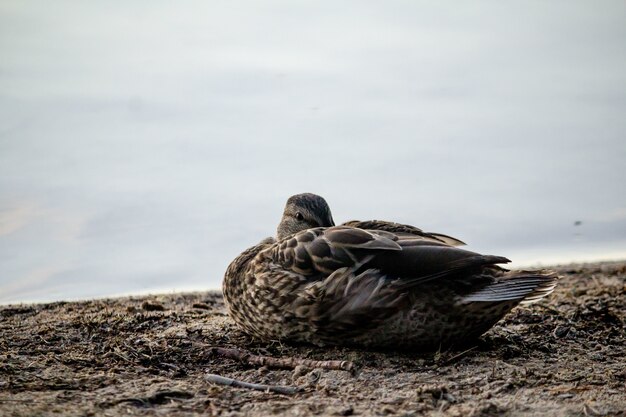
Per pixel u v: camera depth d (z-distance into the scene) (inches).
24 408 312.7
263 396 334.6
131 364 369.4
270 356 387.5
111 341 398.6
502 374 357.1
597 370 366.6
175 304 493.4
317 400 331.0
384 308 368.8
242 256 422.6
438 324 371.6
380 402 328.5
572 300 494.0
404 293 366.9
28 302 528.7
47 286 558.6
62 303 485.7
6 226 612.1
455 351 385.4
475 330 379.2
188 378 356.8
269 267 396.8
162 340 403.2
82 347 391.5
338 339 386.3
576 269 586.6
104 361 371.9
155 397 329.7
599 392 338.3
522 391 339.9
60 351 384.2
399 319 371.6
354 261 375.6
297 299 384.2
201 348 393.4
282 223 480.4
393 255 370.9
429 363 371.6
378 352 385.4
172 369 367.6
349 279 373.1
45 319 442.0
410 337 376.2
